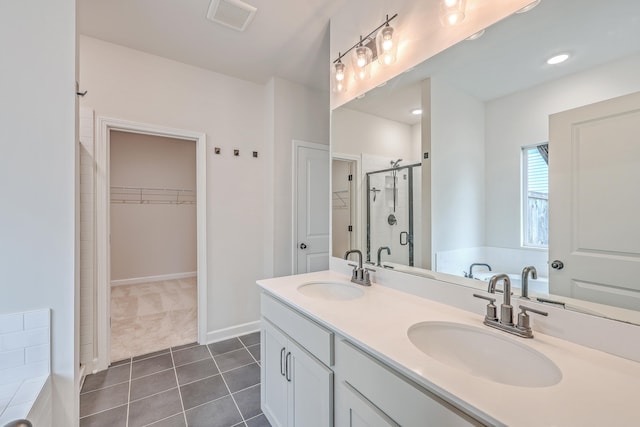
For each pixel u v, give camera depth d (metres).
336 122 2.02
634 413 0.60
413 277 1.47
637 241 0.83
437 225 1.39
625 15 0.86
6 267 1.14
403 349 0.88
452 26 1.28
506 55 1.12
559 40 0.99
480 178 1.22
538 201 1.05
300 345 1.31
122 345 2.58
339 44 1.95
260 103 2.97
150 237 4.79
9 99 1.14
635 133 0.84
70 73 1.24
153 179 4.79
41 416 1.10
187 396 1.87
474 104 1.23
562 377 0.73
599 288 0.90
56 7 1.21
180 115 2.52
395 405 0.83
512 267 1.12
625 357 0.81
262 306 1.70
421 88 1.45
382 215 1.69
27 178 1.17
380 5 1.64
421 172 1.46
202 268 2.64
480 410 0.61
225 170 2.76
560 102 0.99
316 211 3.12
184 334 2.81
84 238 2.10
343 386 1.05
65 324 1.24
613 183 0.88
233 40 2.23
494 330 1.00
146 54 2.38
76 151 1.27
